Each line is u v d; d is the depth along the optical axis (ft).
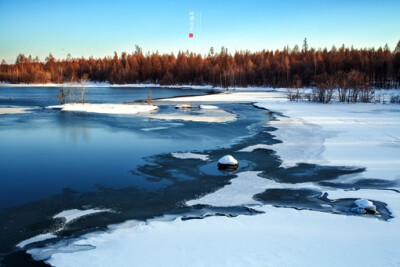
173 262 24.03
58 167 51.13
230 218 32.73
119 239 28.55
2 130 81.56
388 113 115.65
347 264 23.02
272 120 100.53
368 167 50.60
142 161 54.34
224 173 48.16
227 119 102.94
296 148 62.90
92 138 72.18
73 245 27.94
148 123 93.81
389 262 23.20
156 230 30.19
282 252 25.08
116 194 40.22
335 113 116.57
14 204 37.32
